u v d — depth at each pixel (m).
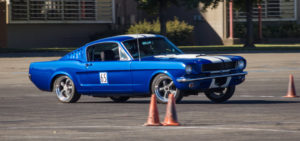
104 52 26.91
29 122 20.95
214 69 24.73
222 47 85.62
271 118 20.22
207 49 80.38
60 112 24.03
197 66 24.19
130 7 108.75
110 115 22.41
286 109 23.00
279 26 109.94
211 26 104.69
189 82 24.06
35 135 17.66
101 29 105.88
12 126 19.91
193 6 84.88
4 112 24.56
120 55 26.39
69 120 21.22
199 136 16.59
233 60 25.48
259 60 59.06
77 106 26.52
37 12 99.62
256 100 27.52
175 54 26.64
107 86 26.75
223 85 25.06
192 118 20.66
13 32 98.81
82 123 20.22
